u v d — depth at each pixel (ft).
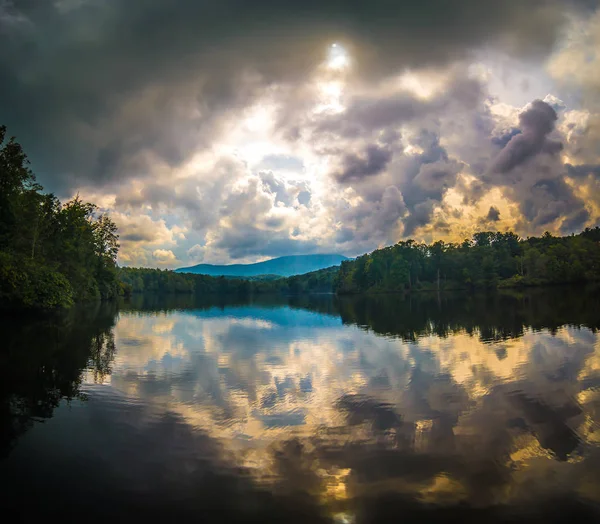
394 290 487.61
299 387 54.39
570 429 38.91
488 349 79.05
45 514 25.96
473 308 183.32
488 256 471.21
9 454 34.14
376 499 27.48
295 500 27.43
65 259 216.74
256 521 25.23
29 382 57.41
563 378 56.75
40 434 38.34
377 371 63.05
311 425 40.47
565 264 410.52
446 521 25.18
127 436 37.91
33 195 190.19
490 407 45.32
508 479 29.91
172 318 169.27
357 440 36.78
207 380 58.44
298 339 100.07
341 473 30.86
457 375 59.52
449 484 29.32
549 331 99.76
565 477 30.12
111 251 305.53
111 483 29.53
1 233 164.66
